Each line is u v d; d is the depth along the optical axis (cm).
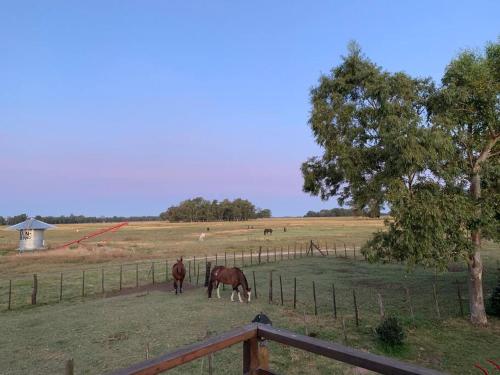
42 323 1596
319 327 1445
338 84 1344
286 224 13562
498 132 1414
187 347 329
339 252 4441
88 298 2189
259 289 2275
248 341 375
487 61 1373
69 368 669
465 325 1462
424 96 1423
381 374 285
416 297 1958
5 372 1080
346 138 1322
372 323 1485
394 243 1320
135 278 2798
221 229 10700
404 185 1281
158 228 11900
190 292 2261
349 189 1473
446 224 1264
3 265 3397
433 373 257
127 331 1426
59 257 3800
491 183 1430
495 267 2766
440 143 1210
